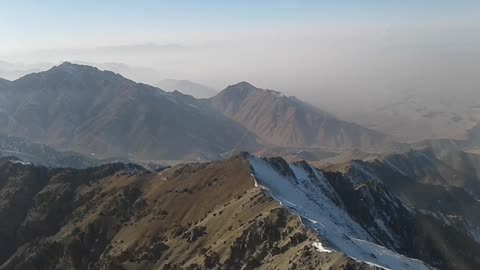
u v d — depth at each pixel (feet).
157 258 642.63
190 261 593.42
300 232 523.29
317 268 452.76
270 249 536.01
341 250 493.36
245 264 536.83
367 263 444.55
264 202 629.51
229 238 581.53
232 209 652.89
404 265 548.72
